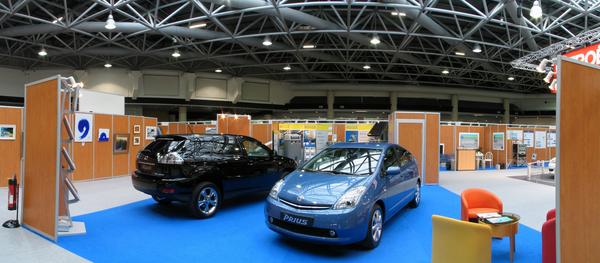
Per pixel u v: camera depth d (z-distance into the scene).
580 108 3.05
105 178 11.02
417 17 11.91
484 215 4.37
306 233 4.25
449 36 14.24
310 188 4.56
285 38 16.88
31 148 5.20
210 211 6.07
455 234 3.36
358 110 27.80
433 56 20.14
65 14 12.85
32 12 13.58
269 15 13.15
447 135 17.73
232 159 6.59
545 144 19.59
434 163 10.49
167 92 23.14
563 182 2.91
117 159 11.52
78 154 10.26
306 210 4.21
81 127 10.29
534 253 4.43
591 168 3.14
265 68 23.47
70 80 4.92
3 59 19.80
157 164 5.88
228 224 5.61
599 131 3.19
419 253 4.35
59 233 4.98
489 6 12.62
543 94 30.22
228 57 19.92
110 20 11.50
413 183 6.64
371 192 4.52
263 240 4.82
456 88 28.41
